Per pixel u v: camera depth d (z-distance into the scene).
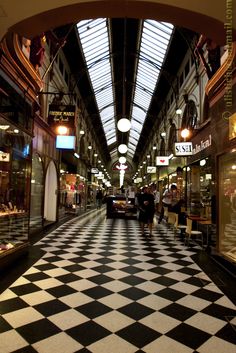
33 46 5.59
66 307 2.87
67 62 11.61
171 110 13.48
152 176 21.22
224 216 5.03
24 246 4.95
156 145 18.73
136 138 27.08
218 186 5.24
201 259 5.04
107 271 4.16
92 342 2.23
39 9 3.31
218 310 2.90
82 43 9.83
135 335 2.36
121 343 2.23
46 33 6.07
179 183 11.39
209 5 3.22
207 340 2.31
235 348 2.20
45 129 8.16
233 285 3.67
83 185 17.53
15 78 4.59
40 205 8.23
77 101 14.55
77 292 3.29
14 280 3.62
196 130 8.34
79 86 14.30
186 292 3.39
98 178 29.25
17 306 2.86
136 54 11.12
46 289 3.35
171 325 2.55
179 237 7.45
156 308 2.91
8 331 2.37
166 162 13.56
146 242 6.61
